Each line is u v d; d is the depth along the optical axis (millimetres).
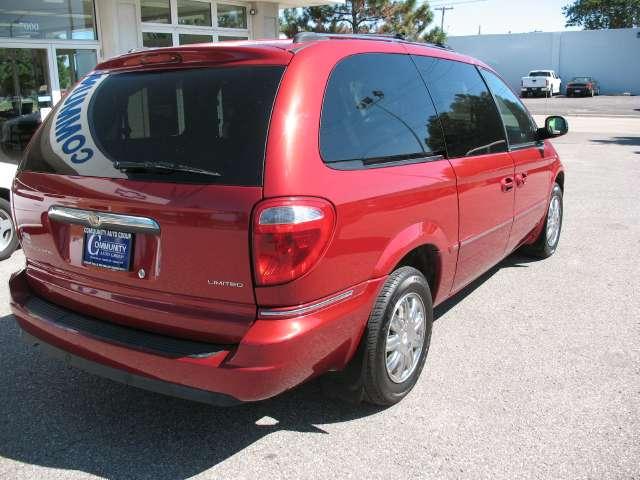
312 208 2553
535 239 5938
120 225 2766
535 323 4543
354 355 3078
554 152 5801
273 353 2502
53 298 3191
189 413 3389
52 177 3045
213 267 2564
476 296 5113
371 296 2984
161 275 2699
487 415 3303
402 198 3105
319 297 2650
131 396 3576
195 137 2707
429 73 3732
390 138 3184
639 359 3951
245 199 2480
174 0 12164
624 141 17609
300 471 2865
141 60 3084
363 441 3094
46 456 2990
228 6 13484
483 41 52938
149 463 2941
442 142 3648
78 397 3559
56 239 3061
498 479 2783
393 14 21688
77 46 10773
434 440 3088
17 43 9883
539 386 3605
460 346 4148
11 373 3838
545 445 3027
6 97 9836
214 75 2824
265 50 2805
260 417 3338
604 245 6660
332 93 2869
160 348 2656
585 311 4777
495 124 4461
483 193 4035
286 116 2613
